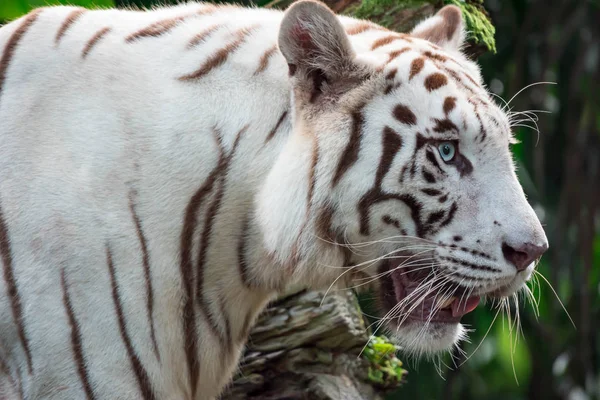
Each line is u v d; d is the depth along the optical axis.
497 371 19.86
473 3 10.94
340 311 9.69
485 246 6.94
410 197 6.99
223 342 7.67
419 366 17.70
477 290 7.06
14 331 6.86
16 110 7.05
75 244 6.79
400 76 6.98
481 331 18.55
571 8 19.11
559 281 19.20
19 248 6.82
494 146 7.01
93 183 6.88
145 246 6.98
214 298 7.45
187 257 7.17
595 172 19.56
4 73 7.19
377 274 7.39
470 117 6.90
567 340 19.44
